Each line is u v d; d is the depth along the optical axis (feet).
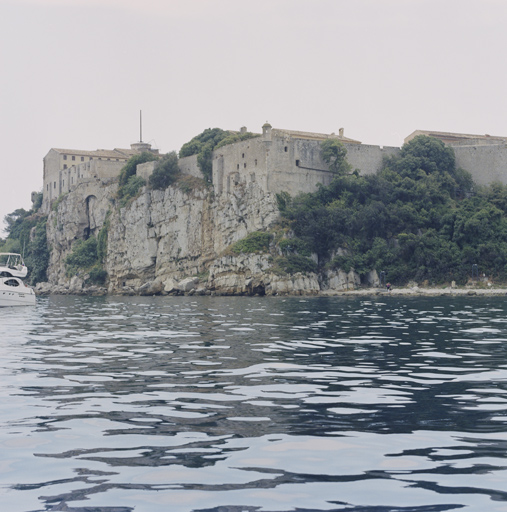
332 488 38.81
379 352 92.58
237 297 337.11
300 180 383.24
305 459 43.57
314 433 49.34
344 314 174.91
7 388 66.33
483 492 38.06
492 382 68.95
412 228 369.71
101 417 54.29
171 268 423.64
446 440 47.60
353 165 403.13
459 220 359.87
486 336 114.11
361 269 352.90
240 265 356.59
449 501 36.88
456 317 160.66
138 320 161.89
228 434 49.19
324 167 393.91
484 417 53.93
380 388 65.57
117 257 458.09
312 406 57.72
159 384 68.03
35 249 552.82
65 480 40.16
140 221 442.50
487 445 46.34
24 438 48.44
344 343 103.81
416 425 51.60
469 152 416.46
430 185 390.63
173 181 437.99
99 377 72.49
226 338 112.88
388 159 412.16
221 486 39.14
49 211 575.38
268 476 40.65
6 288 228.84
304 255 352.49
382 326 135.23
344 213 365.61
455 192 403.95
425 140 412.77
